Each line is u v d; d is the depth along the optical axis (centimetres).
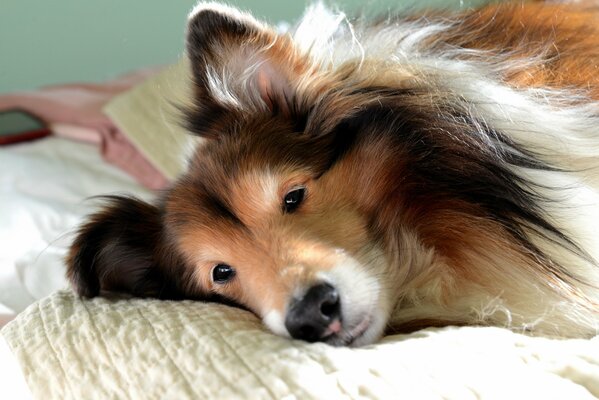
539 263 53
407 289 54
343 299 48
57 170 86
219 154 55
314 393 38
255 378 39
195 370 41
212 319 46
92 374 44
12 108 100
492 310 52
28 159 88
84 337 47
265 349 41
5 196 80
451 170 54
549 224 53
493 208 54
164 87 72
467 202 54
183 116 58
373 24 61
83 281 54
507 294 53
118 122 89
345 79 55
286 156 53
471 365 40
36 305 52
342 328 48
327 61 56
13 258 70
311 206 52
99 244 56
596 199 54
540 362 41
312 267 49
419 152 54
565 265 53
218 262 54
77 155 90
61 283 65
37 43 110
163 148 83
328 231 51
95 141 93
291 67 54
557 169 54
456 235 54
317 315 47
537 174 53
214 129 56
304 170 53
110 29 111
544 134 54
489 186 53
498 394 38
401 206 54
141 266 59
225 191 54
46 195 81
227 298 55
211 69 55
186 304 50
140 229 59
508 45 58
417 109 54
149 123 86
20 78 112
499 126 54
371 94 54
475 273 54
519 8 62
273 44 54
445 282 54
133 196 61
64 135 96
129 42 112
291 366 40
